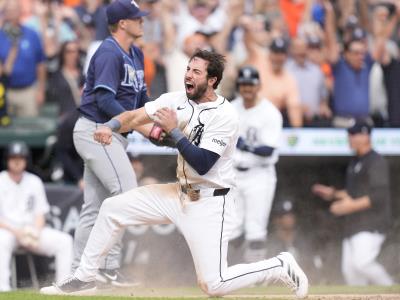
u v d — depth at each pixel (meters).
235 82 36.50
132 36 23.31
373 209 34.22
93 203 23.69
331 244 36.06
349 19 39.62
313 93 38.03
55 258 33.28
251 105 31.53
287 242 35.69
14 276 32.62
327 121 37.59
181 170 19.84
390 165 36.91
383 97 39.50
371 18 43.16
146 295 22.88
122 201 20.48
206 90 19.78
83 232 23.64
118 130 20.41
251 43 37.50
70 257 32.81
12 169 33.00
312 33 40.12
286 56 37.81
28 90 38.94
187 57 36.47
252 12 41.78
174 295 23.08
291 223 35.69
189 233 20.03
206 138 19.47
